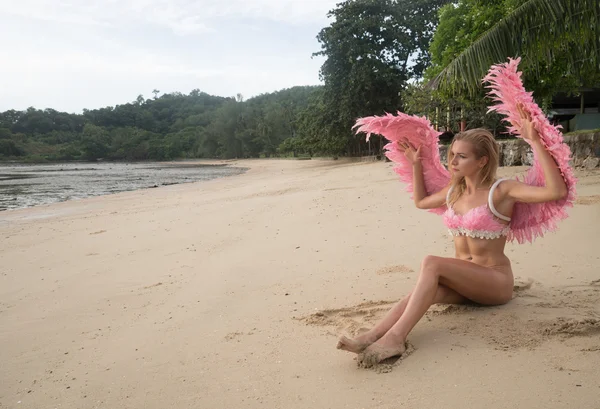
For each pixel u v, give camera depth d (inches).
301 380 106.3
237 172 1895.9
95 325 160.7
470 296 128.9
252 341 132.0
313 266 209.0
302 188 629.0
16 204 771.4
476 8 654.5
